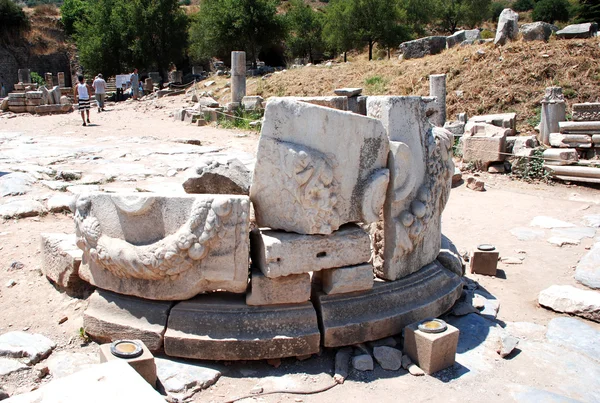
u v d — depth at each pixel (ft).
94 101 89.20
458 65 51.88
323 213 11.85
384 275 13.47
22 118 62.85
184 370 11.27
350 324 12.15
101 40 106.32
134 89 88.53
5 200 22.36
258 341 11.42
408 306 13.15
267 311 11.78
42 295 14.99
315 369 11.78
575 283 17.61
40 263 16.75
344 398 10.78
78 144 39.58
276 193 11.89
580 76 44.04
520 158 34.22
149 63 108.17
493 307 15.15
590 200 29.12
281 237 11.84
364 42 86.89
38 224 20.07
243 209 11.60
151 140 42.91
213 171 15.21
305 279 12.06
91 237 12.35
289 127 11.63
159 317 11.89
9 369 11.28
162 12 105.91
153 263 11.61
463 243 21.72
